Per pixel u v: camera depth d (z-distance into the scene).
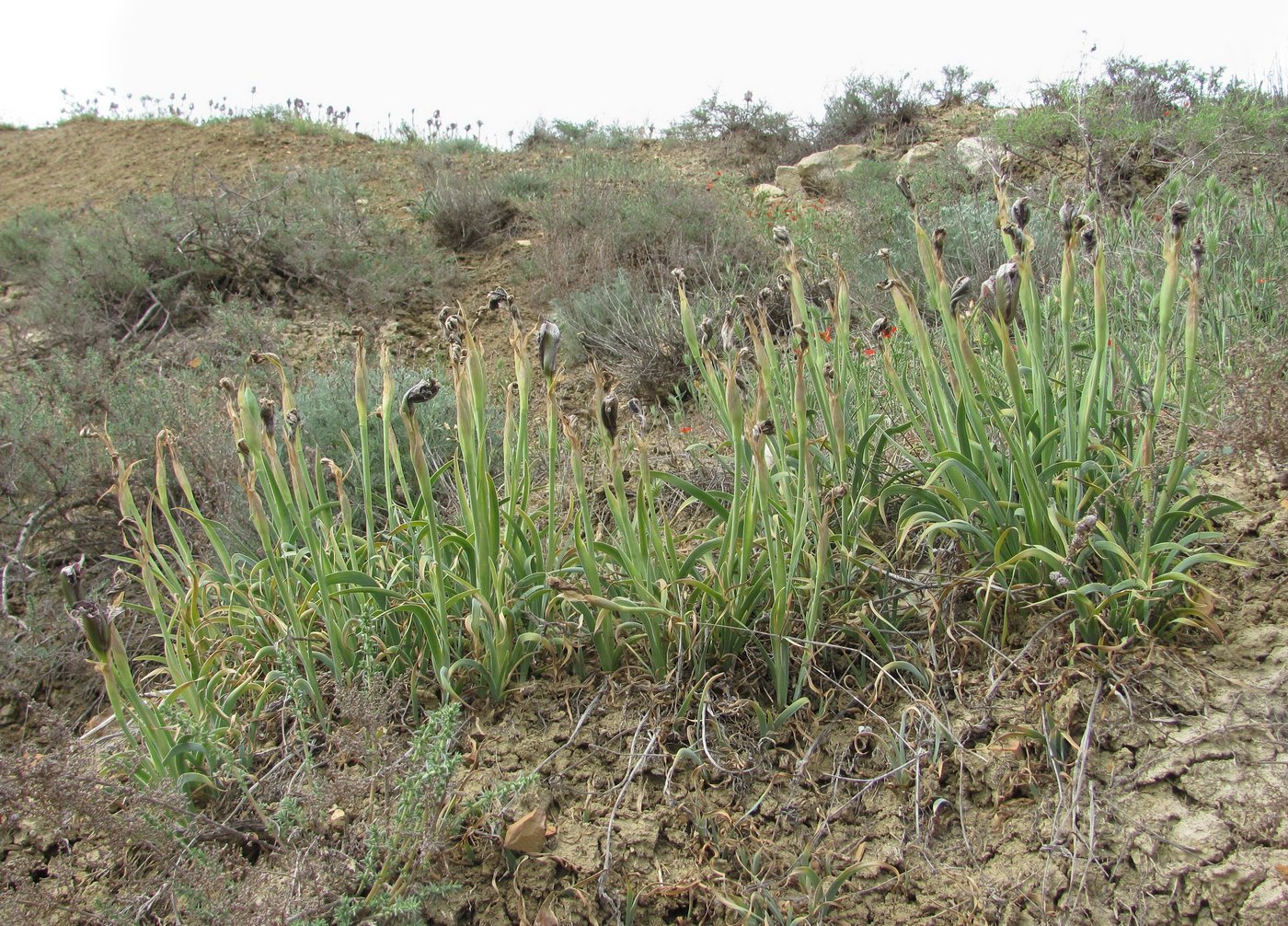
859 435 2.85
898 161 8.70
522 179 8.21
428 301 6.48
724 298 5.27
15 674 3.27
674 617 2.28
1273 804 1.84
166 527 3.99
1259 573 2.35
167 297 6.38
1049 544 2.36
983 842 1.99
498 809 2.08
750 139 10.41
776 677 2.29
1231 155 5.74
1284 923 1.68
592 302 5.61
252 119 10.44
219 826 2.04
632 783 2.17
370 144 10.18
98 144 10.21
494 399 4.75
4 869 2.20
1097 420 2.56
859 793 2.09
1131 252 4.21
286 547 2.60
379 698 2.21
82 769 2.04
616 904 1.96
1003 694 2.21
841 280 2.77
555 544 2.62
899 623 2.45
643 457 2.29
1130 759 2.02
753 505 2.31
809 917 1.88
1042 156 7.18
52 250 6.89
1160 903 1.79
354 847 2.00
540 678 2.47
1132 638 2.20
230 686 2.52
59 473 4.13
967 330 2.92
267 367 5.36
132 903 1.98
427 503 2.36
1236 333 3.41
